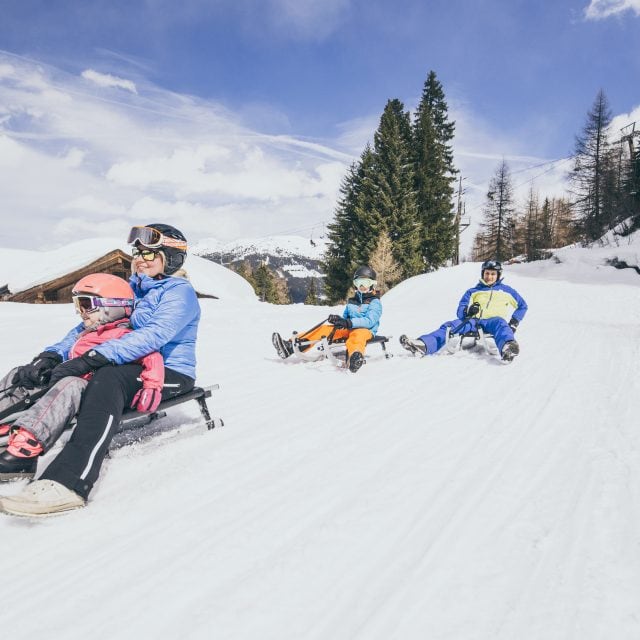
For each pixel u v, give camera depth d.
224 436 2.94
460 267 27.91
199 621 1.34
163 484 2.25
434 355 5.82
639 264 24.59
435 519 1.90
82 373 2.25
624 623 1.31
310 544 1.73
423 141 41.09
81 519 1.93
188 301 2.64
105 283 2.60
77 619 1.35
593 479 2.21
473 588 1.47
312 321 9.44
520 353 5.87
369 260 34.81
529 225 57.38
